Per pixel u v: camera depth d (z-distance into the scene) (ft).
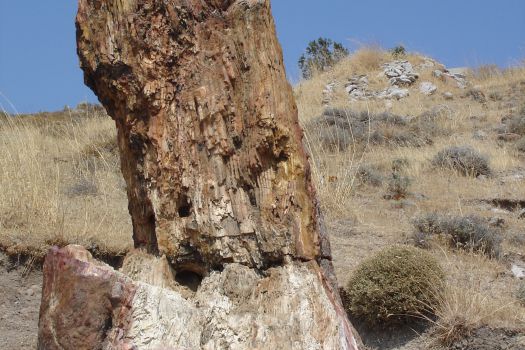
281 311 15.83
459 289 21.18
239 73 17.17
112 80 17.57
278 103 16.93
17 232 23.62
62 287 14.65
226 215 16.90
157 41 17.40
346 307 21.34
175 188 17.37
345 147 45.57
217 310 16.01
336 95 67.77
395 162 41.24
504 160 41.91
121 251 23.68
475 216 28.89
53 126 52.47
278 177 16.89
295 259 16.55
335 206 30.68
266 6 17.38
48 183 28.35
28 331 20.39
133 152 18.03
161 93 17.43
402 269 20.67
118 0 17.42
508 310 20.54
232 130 17.03
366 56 74.43
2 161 28.73
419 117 54.95
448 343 19.74
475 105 60.80
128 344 14.42
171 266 17.62
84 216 26.55
